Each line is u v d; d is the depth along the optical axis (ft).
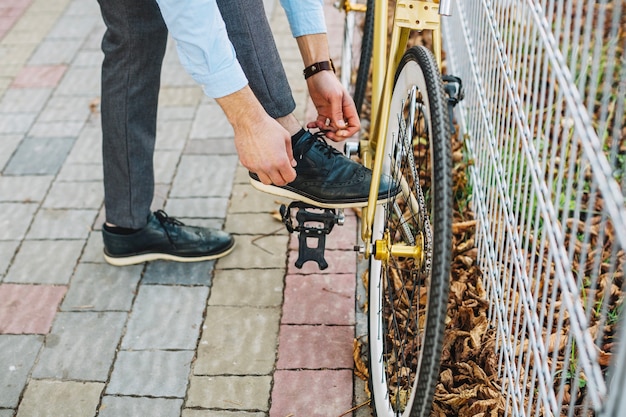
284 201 8.80
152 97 7.11
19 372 6.75
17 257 8.12
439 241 4.25
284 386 6.52
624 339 3.30
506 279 6.52
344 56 8.70
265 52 5.87
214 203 8.82
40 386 6.61
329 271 7.76
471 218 8.21
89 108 10.66
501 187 6.55
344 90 6.33
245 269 7.84
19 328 7.22
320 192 6.23
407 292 7.19
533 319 5.14
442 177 4.29
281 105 6.07
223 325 7.17
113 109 7.02
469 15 8.50
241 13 5.69
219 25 4.72
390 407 5.75
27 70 11.62
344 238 8.21
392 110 5.72
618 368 3.35
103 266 7.97
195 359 6.82
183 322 7.23
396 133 5.77
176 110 10.56
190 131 10.11
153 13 6.46
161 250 7.84
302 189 6.28
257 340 6.99
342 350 6.87
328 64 6.33
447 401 6.19
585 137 4.05
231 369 6.70
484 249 7.25
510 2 6.47
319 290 7.53
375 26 6.40
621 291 6.88
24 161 9.62
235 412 6.31
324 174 6.19
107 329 7.18
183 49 4.74
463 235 7.95
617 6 3.61
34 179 9.30
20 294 7.63
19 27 12.85
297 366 6.71
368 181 6.16
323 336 7.01
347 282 7.62
